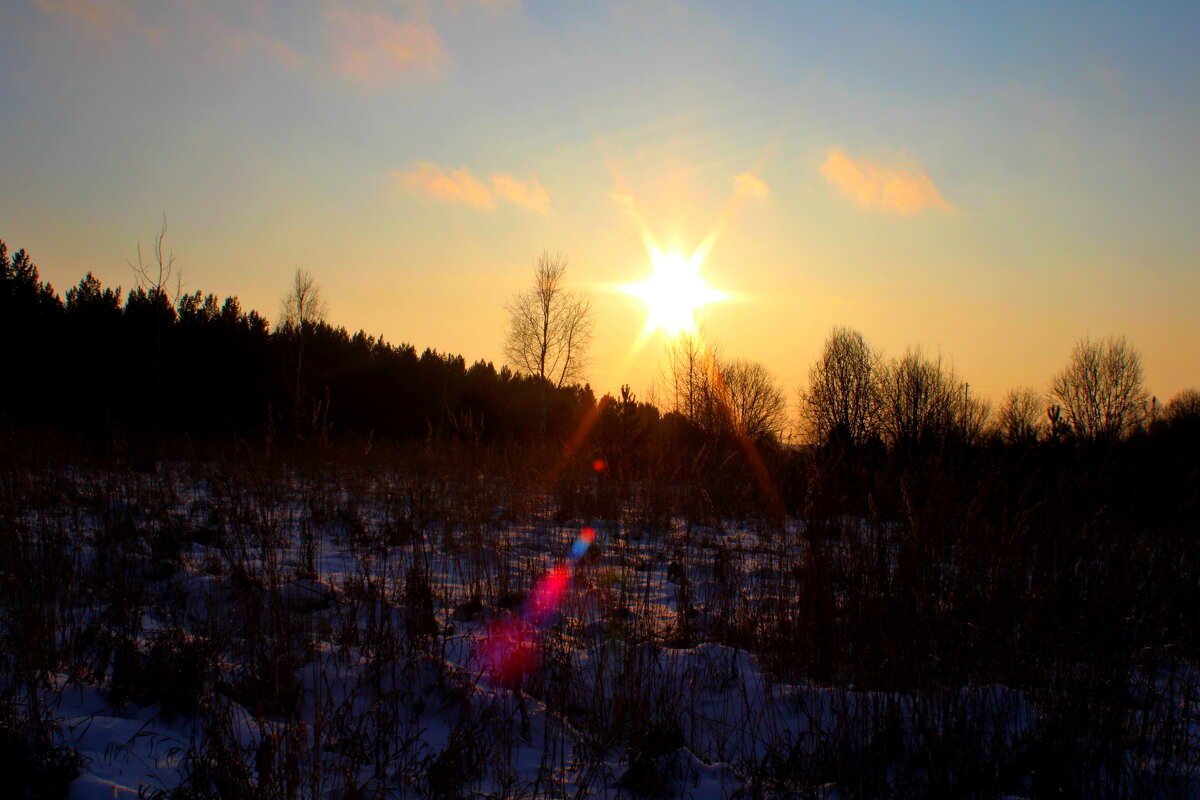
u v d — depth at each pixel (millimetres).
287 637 5133
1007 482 7855
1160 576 5891
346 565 8250
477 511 10070
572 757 4605
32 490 8727
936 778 4133
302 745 4109
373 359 41531
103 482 9969
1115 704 4699
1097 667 4871
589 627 6570
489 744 4539
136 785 3717
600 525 11852
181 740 4242
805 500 7535
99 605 5938
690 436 30328
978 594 5852
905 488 6613
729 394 32906
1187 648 5555
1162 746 4699
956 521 6535
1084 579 5918
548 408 35969
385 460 14125
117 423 12852
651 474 13266
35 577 5660
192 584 6852
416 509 9641
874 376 39781
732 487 12984
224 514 9117
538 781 4004
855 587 6227
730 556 8852
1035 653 5566
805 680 5781
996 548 6355
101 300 35500
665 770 4270
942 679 5051
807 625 6094
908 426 29391
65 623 5301
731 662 5941
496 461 13305
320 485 11109
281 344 34719
